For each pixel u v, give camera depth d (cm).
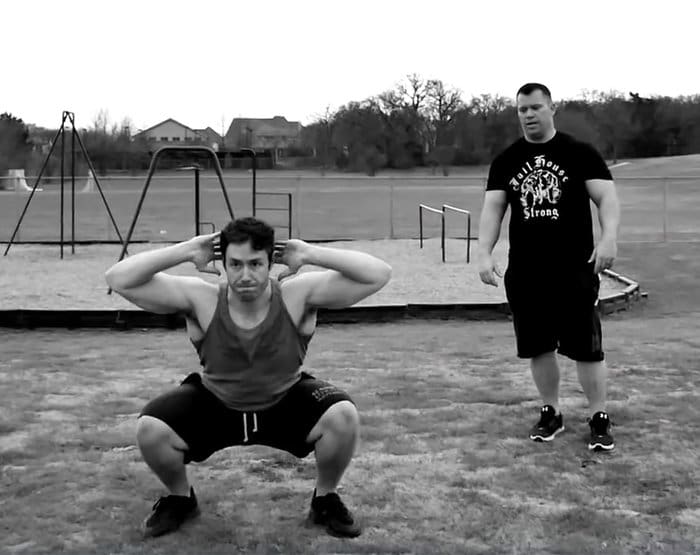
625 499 404
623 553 341
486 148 7162
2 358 786
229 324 338
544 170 476
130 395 623
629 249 1938
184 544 350
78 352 825
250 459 464
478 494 410
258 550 343
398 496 407
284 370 345
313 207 3544
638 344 852
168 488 362
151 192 4506
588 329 478
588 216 478
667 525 370
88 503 398
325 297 346
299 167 7500
